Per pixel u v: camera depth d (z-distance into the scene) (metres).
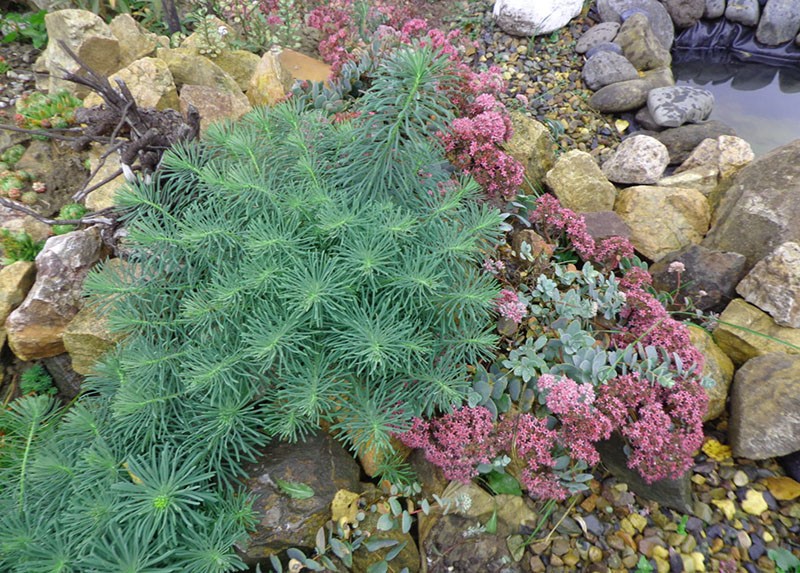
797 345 0.66
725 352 0.70
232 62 0.94
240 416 0.51
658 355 0.63
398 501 0.56
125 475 0.50
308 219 0.56
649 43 1.18
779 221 0.75
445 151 0.72
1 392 0.63
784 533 0.56
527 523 0.56
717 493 0.59
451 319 0.56
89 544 0.45
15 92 0.88
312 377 0.50
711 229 0.82
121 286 0.54
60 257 0.64
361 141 0.59
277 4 1.00
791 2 1.31
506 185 0.72
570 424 0.55
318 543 0.51
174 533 0.45
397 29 1.04
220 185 0.55
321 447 0.55
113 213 0.66
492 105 0.76
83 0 0.98
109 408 0.55
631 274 0.69
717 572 0.54
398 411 0.54
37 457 0.50
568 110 1.10
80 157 0.79
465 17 1.26
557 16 1.21
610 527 0.56
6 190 0.73
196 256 0.57
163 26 1.05
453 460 0.55
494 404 0.58
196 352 0.52
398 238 0.56
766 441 0.58
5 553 0.45
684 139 1.02
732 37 1.35
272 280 0.52
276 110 0.60
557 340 0.62
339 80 0.85
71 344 0.61
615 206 0.87
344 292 0.51
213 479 0.53
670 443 0.55
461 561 0.53
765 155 0.82
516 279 0.72
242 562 0.47
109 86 0.64
